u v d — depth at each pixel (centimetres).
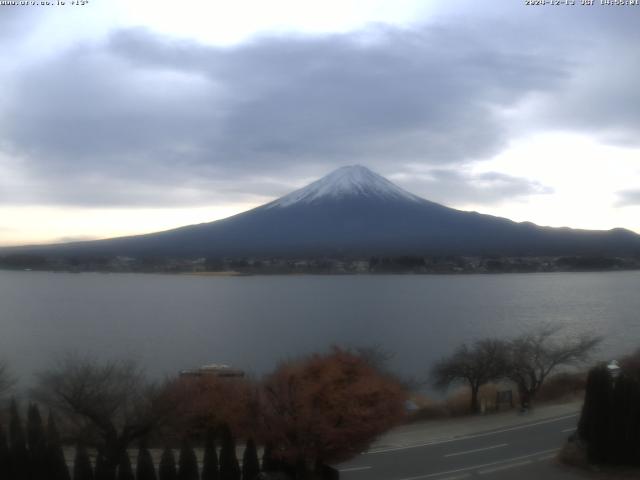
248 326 11812
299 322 12494
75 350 8269
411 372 6569
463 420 4147
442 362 6291
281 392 2936
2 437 2695
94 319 13200
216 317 13512
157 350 8756
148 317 13575
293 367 3175
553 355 5381
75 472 2662
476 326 11450
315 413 2819
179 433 3216
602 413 3219
